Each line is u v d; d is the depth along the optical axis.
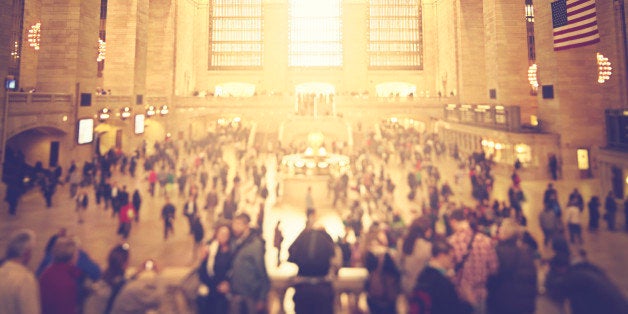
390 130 39.91
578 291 3.65
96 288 3.87
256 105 41.62
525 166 23.53
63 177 22.83
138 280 3.82
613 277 8.62
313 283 4.09
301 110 41.47
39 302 3.51
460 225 5.05
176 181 20.64
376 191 15.88
